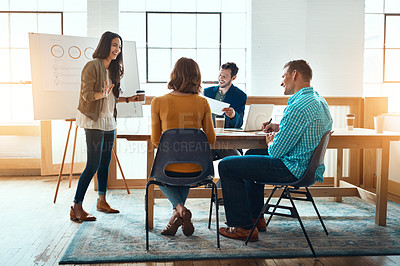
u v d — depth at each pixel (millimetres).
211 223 2906
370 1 4875
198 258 2209
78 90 3592
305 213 3211
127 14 4754
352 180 4352
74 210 2939
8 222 2896
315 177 2387
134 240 2500
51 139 4559
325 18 4547
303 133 2262
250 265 2137
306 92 2383
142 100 3311
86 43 3652
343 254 2285
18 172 4762
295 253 2285
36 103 3430
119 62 3027
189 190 2885
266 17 4551
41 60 3447
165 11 4801
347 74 4590
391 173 3816
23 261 2164
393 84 4945
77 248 2340
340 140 2783
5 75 4828
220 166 2441
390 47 4918
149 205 2732
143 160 4254
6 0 4773
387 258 2252
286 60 4586
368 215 3156
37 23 4812
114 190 4105
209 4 4848
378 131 2834
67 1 4789
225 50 4883
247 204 2482
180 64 2389
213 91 3555
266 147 2631
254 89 4613
